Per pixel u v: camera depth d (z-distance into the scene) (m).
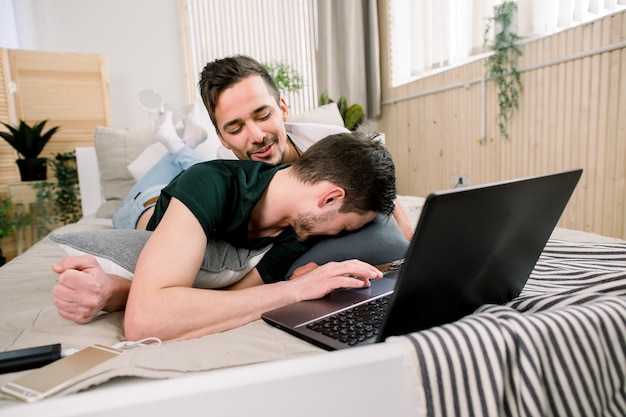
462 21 2.74
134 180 2.26
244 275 0.94
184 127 2.22
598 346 0.49
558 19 2.09
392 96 3.66
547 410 0.47
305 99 4.06
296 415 0.38
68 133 3.29
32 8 3.53
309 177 0.86
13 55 3.08
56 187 3.01
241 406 0.36
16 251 2.99
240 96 1.15
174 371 0.56
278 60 4.02
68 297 0.72
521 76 2.35
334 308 0.74
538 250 0.70
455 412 0.42
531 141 2.32
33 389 0.50
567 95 2.08
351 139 0.89
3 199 3.01
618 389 0.50
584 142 2.02
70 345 0.68
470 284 0.60
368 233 1.00
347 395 0.39
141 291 0.68
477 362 0.44
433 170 3.21
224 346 0.63
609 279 0.76
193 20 3.90
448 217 0.48
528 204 0.59
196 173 0.85
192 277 0.74
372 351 0.41
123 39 3.80
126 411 0.34
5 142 3.11
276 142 1.25
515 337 0.47
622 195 1.87
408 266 0.49
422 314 0.56
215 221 0.81
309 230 0.93
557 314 0.50
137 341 0.66
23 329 0.75
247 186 0.88
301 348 0.63
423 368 0.42
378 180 0.87
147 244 0.74
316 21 3.98
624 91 1.82
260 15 3.97
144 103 2.92
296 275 0.93
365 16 3.72
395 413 0.41
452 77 2.88
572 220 2.13
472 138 2.76
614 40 1.84
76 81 3.29
